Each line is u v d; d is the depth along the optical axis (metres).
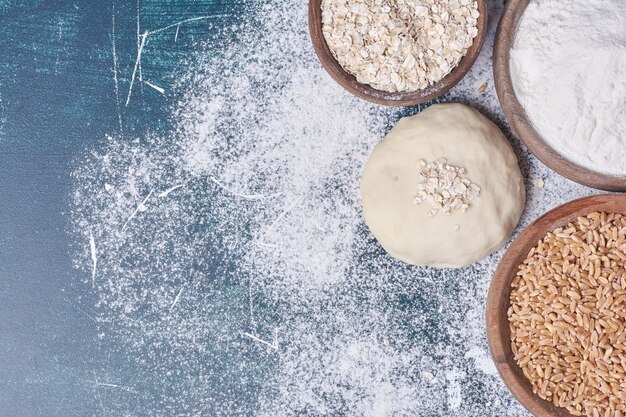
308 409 0.85
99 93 0.86
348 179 0.85
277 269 0.85
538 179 0.83
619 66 0.75
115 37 0.86
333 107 0.85
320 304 0.85
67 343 0.87
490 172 0.79
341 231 0.85
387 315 0.85
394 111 0.84
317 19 0.78
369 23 0.78
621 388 0.78
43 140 0.86
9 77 0.86
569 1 0.77
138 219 0.86
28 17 0.86
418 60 0.78
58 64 0.86
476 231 0.79
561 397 0.79
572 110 0.76
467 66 0.78
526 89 0.78
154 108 0.86
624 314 0.78
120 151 0.86
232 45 0.85
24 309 0.87
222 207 0.85
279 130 0.85
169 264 0.86
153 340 0.86
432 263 0.82
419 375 0.84
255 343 0.85
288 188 0.85
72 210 0.86
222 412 0.86
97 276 0.86
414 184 0.79
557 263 0.79
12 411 0.87
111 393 0.86
